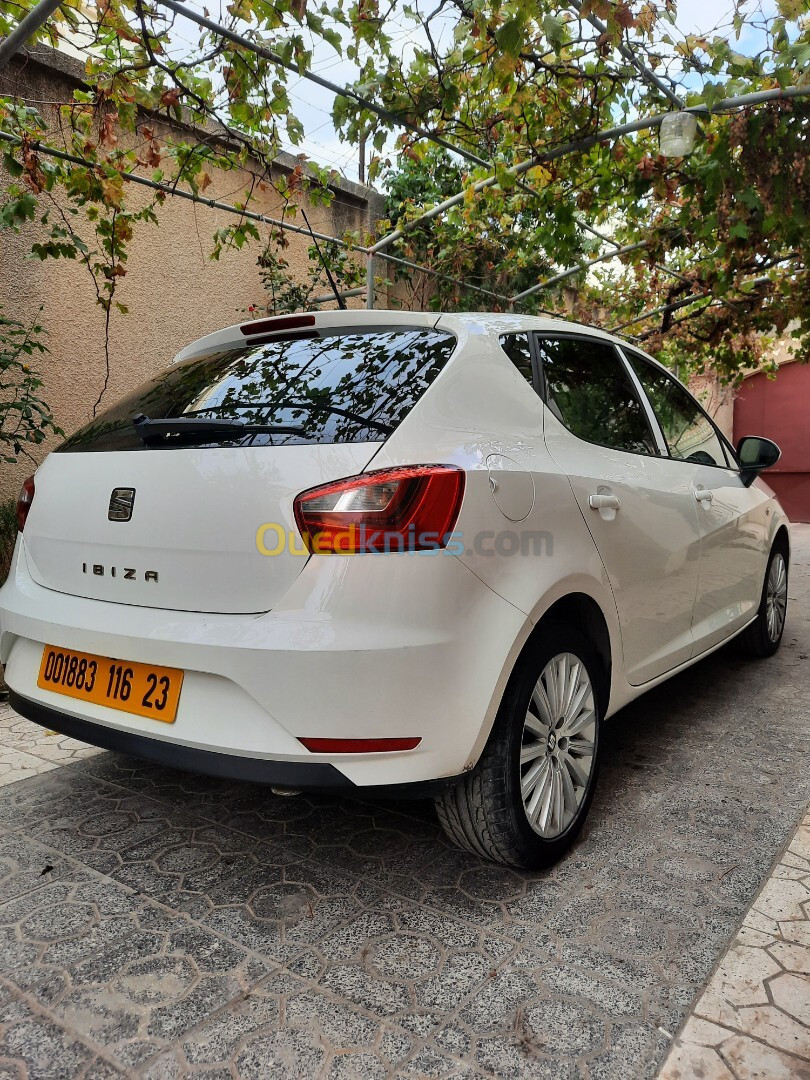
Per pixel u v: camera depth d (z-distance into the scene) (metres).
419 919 1.95
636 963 1.78
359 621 1.70
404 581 1.72
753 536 3.82
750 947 1.82
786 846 2.30
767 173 3.69
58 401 4.66
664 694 3.80
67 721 2.09
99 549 2.04
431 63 3.43
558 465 2.22
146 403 2.29
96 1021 1.61
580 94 3.66
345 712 1.69
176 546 1.87
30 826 2.46
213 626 1.78
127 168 3.88
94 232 4.75
